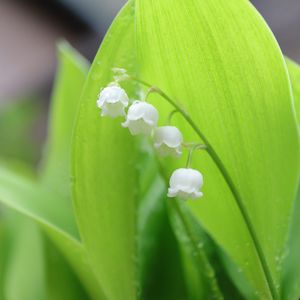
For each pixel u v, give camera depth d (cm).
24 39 78
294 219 21
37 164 54
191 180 18
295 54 57
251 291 21
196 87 19
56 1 71
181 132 20
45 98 71
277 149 19
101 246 20
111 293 20
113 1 67
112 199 20
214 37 18
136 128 18
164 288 22
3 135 53
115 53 19
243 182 19
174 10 18
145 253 22
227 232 20
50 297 22
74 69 24
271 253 20
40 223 20
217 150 19
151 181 23
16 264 25
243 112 19
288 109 19
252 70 18
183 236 22
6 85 74
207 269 21
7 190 22
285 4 59
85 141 19
